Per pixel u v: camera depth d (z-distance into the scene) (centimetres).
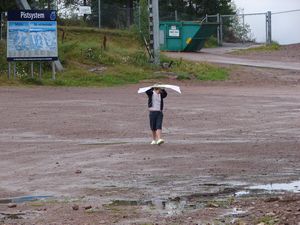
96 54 5688
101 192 1476
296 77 5469
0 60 5334
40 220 1217
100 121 2839
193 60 6228
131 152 2041
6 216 1253
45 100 3744
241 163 1819
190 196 1415
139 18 6444
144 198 1404
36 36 4922
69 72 5197
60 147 2155
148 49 5859
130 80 5131
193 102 3681
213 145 2167
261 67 6081
